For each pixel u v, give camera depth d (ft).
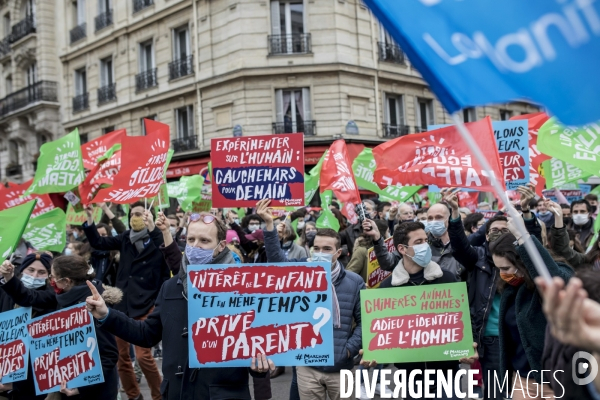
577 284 5.37
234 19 66.90
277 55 66.03
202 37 70.23
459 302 13.42
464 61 6.20
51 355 13.78
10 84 104.42
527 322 10.84
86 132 88.12
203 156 69.72
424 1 6.33
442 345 13.30
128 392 20.63
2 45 104.01
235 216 33.94
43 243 25.62
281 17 67.51
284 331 11.89
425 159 17.95
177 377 11.93
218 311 11.93
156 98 76.13
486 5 6.26
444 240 18.21
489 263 15.83
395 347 13.39
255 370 11.53
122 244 22.07
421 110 77.00
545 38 5.97
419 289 13.58
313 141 65.51
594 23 5.77
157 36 76.23
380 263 17.49
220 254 12.78
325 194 31.73
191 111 73.72
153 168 20.86
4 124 99.71
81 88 90.17
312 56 66.28
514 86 6.04
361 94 68.64
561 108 5.86
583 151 18.10
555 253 15.24
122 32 80.18
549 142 18.65
